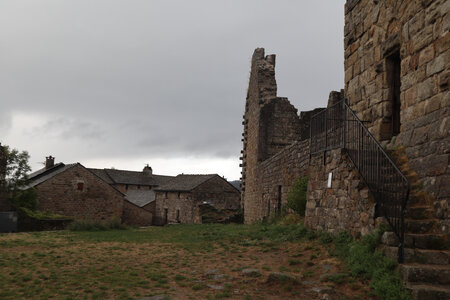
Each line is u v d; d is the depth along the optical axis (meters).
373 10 9.50
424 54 7.27
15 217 24.23
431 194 6.54
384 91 8.94
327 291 5.41
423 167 6.93
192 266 7.64
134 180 60.84
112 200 38.22
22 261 8.66
